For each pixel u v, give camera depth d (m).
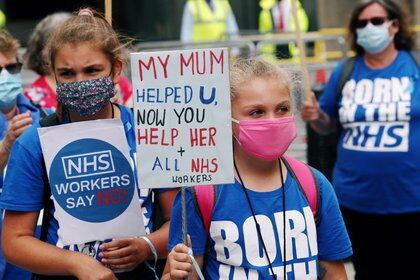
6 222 7.86
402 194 12.52
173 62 7.20
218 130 7.18
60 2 25.08
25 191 7.77
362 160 12.67
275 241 7.15
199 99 7.19
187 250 6.99
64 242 7.79
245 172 7.31
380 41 12.60
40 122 8.01
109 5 8.62
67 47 7.65
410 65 12.70
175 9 25.25
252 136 7.18
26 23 25.20
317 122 13.34
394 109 12.48
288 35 22.97
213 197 7.19
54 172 7.78
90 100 7.67
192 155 7.20
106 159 7.84
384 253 12.85
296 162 7.51
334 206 7.46
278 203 7.23
